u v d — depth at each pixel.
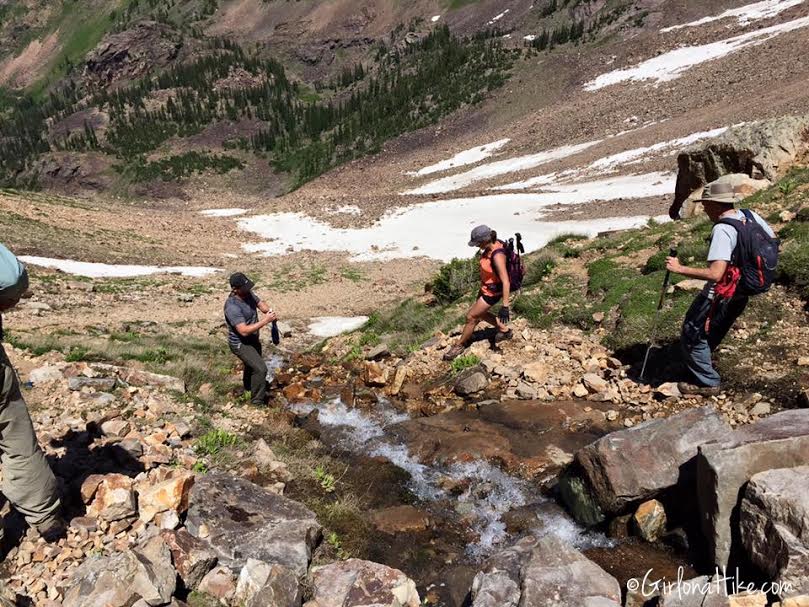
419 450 6.41
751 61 78.94
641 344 7.74
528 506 5.25
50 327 13.95
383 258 34.81
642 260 10.52
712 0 135.25
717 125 54.03
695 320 5.95
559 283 10.69
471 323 8.78
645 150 56.22
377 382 8.55
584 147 72.38
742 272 5.41
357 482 5.83
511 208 42.69
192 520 4.44
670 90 83.38
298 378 9.48
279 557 4.12
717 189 5.40
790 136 14.04
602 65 127.69
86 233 36.00
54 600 3.58
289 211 51.34
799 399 5.69
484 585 3.82
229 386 8.82
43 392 6.88
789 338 6.73
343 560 4.48
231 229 45.09
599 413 6.59
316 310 22.52
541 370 7.68
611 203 38.91
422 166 99.44
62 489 4.62
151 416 6.53
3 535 3.92
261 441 6.16
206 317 20.44
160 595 3.53
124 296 23.20
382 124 174.62
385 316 13.73
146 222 43.72
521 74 149.38
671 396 6.52
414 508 5.31
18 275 3.48
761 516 3.58
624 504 4.57
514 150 88.25
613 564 4.34
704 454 4.04
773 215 9.77
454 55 189.62
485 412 7.06
